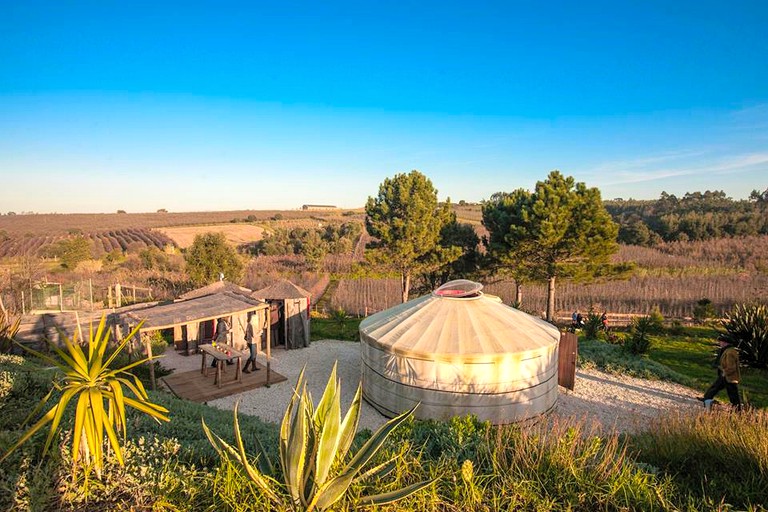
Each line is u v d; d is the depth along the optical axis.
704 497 4.20
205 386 10.80
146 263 34.69
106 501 3.66
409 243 19.44
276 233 52.03
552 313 19.22
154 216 98.19
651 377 11.96
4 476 3.61
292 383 11.38
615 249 17.89
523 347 8.98
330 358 13.57
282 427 3.64
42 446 4.19
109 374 3.92
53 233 61.94
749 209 65.38
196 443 5.01
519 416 8.98
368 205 21.78
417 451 4.92
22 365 7.35
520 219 18.81
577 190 18.44
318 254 35.62
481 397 8.76
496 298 11.12
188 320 10.27
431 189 21.03
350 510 3.59
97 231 66.00
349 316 20.55
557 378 10.32
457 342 9.02
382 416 9.67
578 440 4.96
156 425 5.58
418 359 8.98
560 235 17.58
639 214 72.62
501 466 4.55
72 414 5.07
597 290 23.27
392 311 11.44
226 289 14.92
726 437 5.82
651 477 4.62
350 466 3.73
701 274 31.42
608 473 4.32
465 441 5.26
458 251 20.09
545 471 4.42
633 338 14.13
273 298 14.38
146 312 10.84
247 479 3.73
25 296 19.62
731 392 8.70
